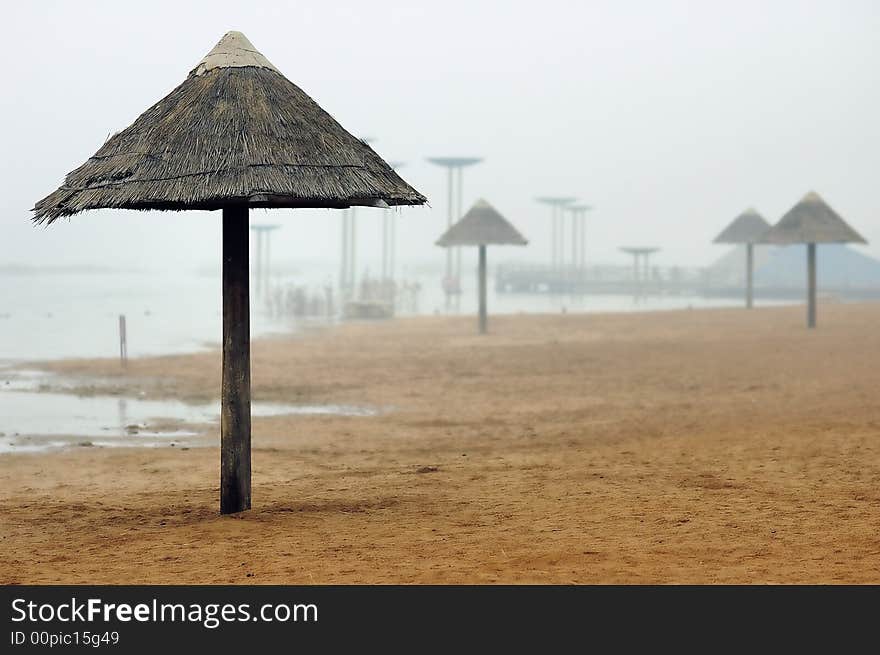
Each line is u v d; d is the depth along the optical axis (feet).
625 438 70.18
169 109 44.86
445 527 40.98
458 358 129.59
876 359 120.78
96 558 37.63
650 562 33.40
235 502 46.09
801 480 48.88
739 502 43.86
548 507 44.68
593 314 211.82
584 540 37.04
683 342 149.18
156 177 42.22
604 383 104.88
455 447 68.90
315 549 37.55
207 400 93.25
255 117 43.83
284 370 116.78
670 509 42.80
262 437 73.87
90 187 43.01
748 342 147.33
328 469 60.49
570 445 68.03
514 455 63.87
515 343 150.20
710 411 83.35
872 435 62.64
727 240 235.81
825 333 160.25
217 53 46.09
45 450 67.46
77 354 132.05
